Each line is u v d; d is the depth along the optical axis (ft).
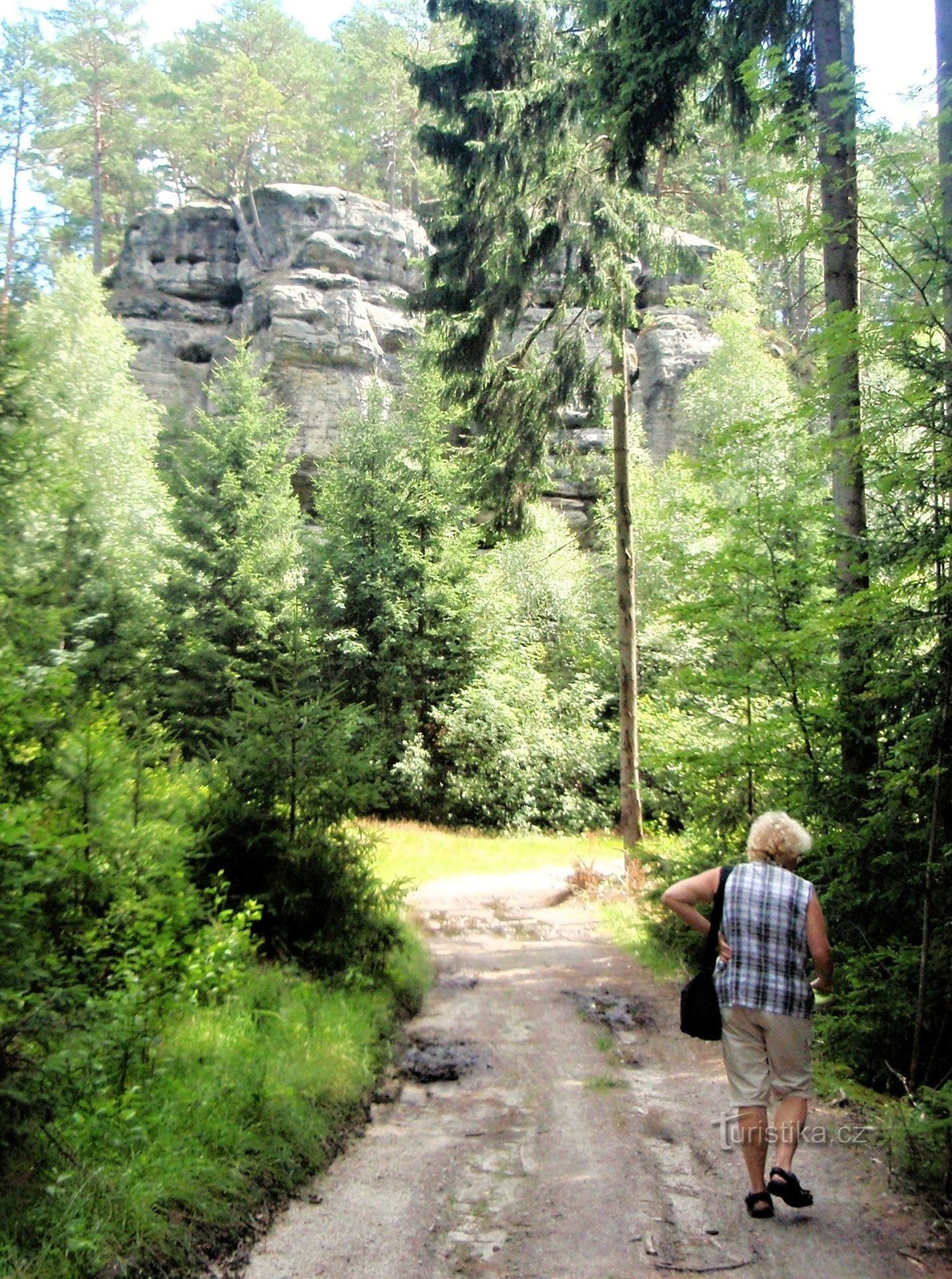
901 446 23.38
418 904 53.42
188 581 90.68
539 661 105.91
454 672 96.99
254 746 30.30
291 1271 12.85
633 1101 20.76
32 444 22.21
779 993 14.34
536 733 94.27
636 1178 16.10
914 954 20.57
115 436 91.91
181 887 24.00
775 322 141.18
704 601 32.17
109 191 186.70
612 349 56.18
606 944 43.24
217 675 86.99
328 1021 23.75
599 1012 29.96
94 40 167.32
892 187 25.81
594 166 53.62
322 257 138.82
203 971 23.06
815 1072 21.68
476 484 63.21
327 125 180.65
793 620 29.19
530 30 53.83
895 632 21.63
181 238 147.95
